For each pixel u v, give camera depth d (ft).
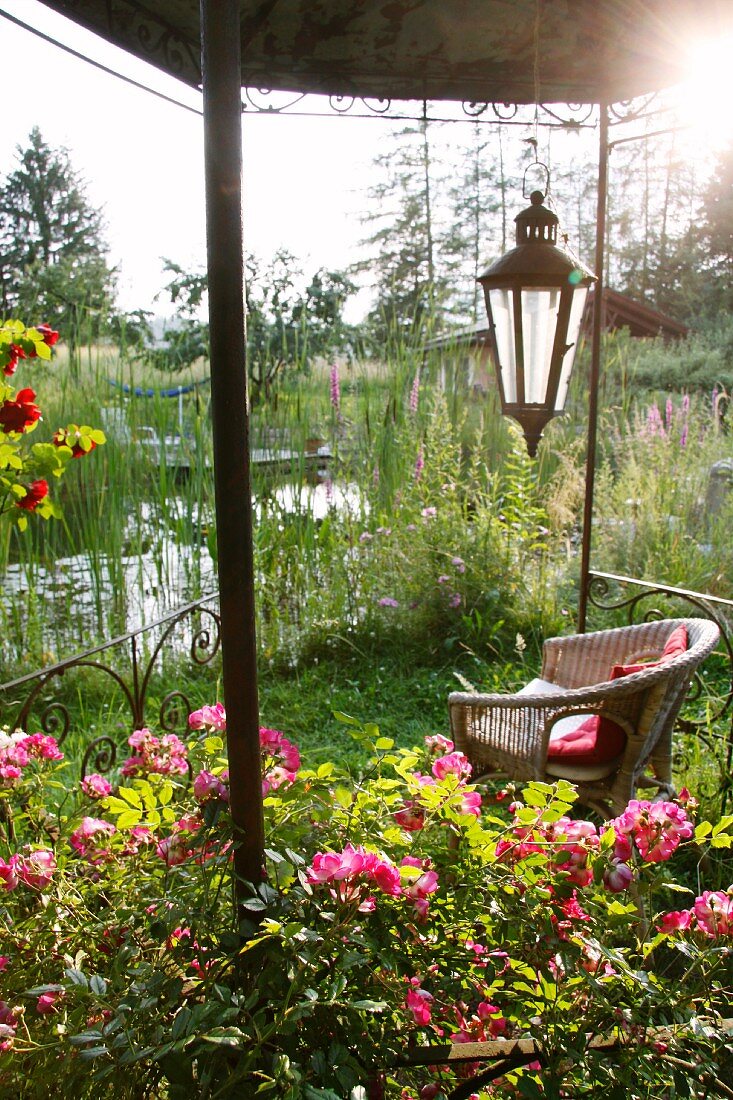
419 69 10.77
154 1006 3.89
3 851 6.48
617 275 75.25
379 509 20.56
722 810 9.81
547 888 4.83
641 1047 4.18
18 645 15.79
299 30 9.59
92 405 17.65
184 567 18.24
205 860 4.58
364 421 21.13
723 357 36.99
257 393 20.66
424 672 17.03
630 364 35.37
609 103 11.94
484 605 18.17
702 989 4.56
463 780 5.37
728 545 19.04
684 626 10.26
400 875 4.34
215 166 3.90
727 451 21.70
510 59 10.54
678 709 9.58
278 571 18.52
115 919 4.85
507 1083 4.74
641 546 19.62
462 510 20.26
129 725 14.01
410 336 23.25
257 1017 3.74
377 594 18.70
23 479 9.20
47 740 6.78
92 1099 3.99
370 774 5.23
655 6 9.07
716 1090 4.40
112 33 8.33
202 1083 3.58
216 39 3.82
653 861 4.87
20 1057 4.15
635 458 23.20
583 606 13.24
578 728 10.03
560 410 7.95
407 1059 4.37
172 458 18.71
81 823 5.81
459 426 22.12
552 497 21.88
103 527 17.37
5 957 4.74
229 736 4.31
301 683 16.62
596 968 4.63
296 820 4.92
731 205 65.21
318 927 4.38
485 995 4.62
